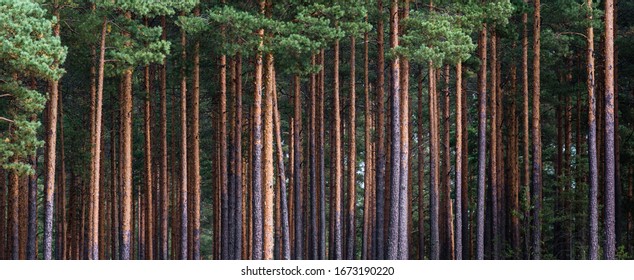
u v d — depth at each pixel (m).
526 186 39.06
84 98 43.47
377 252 39.47
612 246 31.80
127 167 35.69
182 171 38.72
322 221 44.47
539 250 38.62
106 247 52.00
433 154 39.28
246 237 48.34
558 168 47.12
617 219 41.12
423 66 44.34
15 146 28.25
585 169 41.81
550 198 52.25
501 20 33.97
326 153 56.88
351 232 44.91
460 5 33.06
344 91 50.34
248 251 48.16
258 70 31.45
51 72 27.20
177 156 49.62
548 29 38.06
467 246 43.38
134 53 31.45
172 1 31.05
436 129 43.53
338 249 43.31
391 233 33.44
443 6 34.25
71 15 32.50
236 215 39.06
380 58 38.84
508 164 44.53
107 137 52.53
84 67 35.19
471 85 54.41
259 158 31.73
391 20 33.31
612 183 31.78
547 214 39.44
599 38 38.72
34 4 27.48
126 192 35.47
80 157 42.56
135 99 51.22
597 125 43.78
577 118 45.19
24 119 29.05
